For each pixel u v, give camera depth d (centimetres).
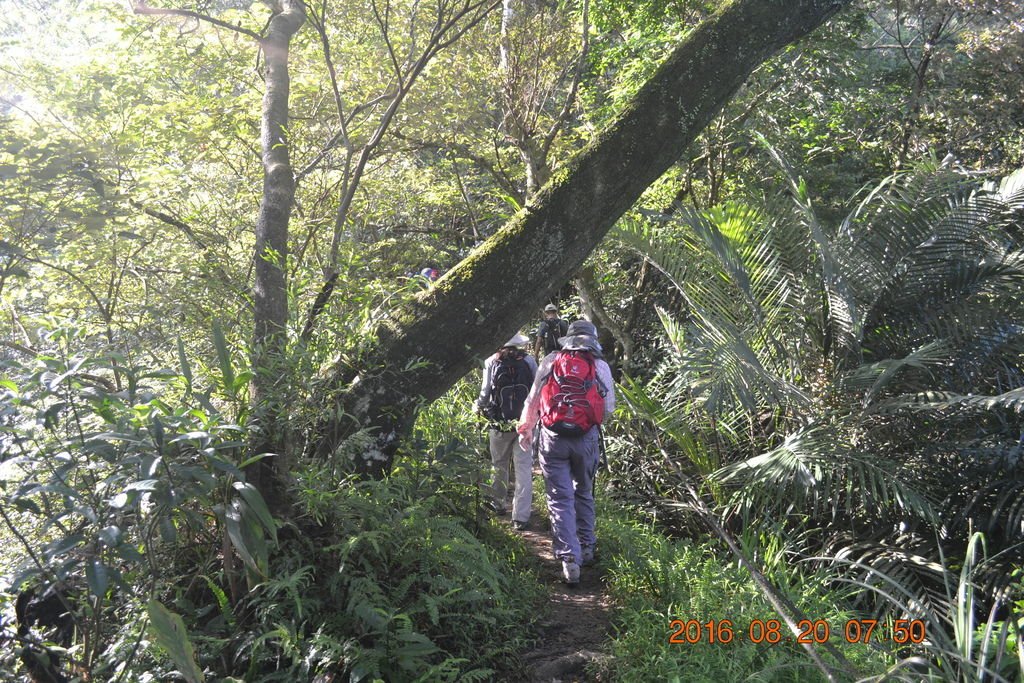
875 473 562
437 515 445
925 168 681
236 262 552
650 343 1120
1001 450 565
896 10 1166
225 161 695
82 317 515
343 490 391
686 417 670
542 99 903
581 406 505
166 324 483
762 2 475
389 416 444
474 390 872
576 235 468
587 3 888
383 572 385
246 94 688
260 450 374
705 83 468
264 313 414
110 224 529
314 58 734
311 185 718
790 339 687
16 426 323
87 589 339
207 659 329
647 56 1055
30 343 454
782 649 387
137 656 320
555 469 511
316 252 598
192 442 313
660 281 1145
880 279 668
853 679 354
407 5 748
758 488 598
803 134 1213
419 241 878
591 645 416
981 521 557
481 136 938
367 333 443
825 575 505
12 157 498
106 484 300
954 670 370
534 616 439
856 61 1160
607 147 467
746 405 576
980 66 1119
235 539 312
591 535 521
